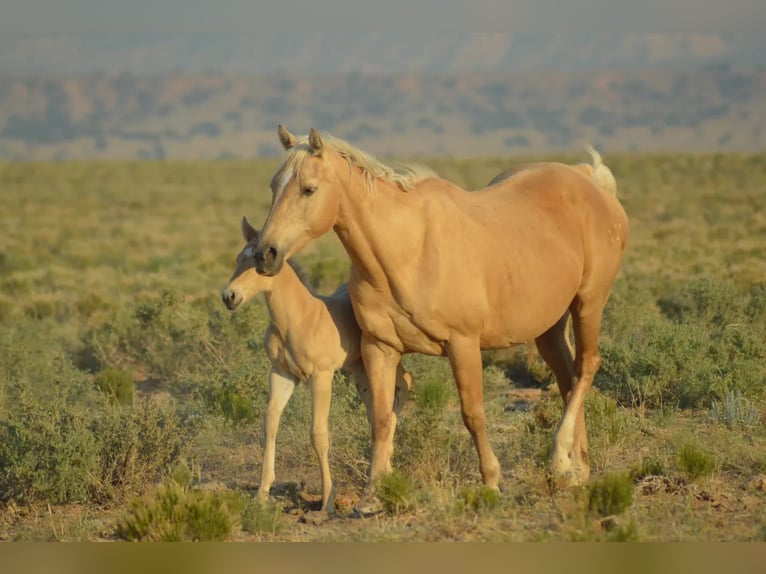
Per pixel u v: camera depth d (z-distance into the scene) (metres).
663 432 30.45
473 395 24.33
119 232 124.00
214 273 77.44
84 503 26.78
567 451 25.78
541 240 25.92
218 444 31.53
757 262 70.88
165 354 44.09
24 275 77.00
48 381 39.69
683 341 35.84
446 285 23.64
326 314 25.38
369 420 26.91
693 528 21.70
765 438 28.98
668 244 88.81
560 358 28.58
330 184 22.95
